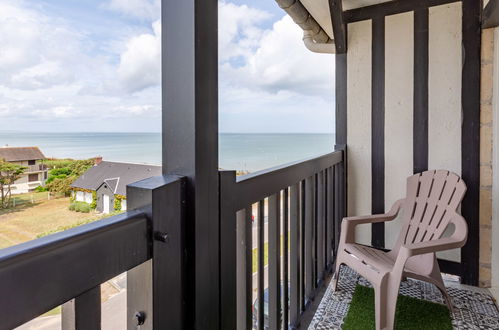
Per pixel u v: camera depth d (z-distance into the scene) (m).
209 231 0.98
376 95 3.01
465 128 2.64
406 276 2.05
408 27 2.85
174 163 0.92
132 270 0.76
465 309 2.19
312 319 2.08
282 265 1.93
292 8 2.59
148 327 0.76
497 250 2.50
